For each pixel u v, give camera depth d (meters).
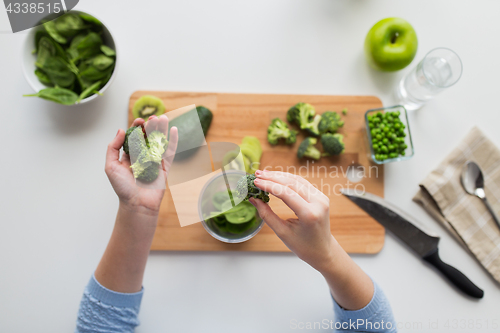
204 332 1.42
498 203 1.46
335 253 1.10
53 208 1.43
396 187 1.49
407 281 1.46
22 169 1.44
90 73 1.34
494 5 1.56
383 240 1.44
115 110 1.46
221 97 1.47
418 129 1.54
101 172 1.46
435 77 1.48
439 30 1.56
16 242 1.42
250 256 1.45
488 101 1.55
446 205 1.46
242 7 1.54
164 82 1.49
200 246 1.41
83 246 1.43
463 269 1.47
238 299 1.44
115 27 1.49
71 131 1.46
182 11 1.52
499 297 1.46
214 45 1.52
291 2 1.55
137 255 1.14
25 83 1.47
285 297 1.44
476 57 1.57
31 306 1.40
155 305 1.42
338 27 1.55
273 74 1.53
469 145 1.48
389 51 1.39
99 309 1.11
